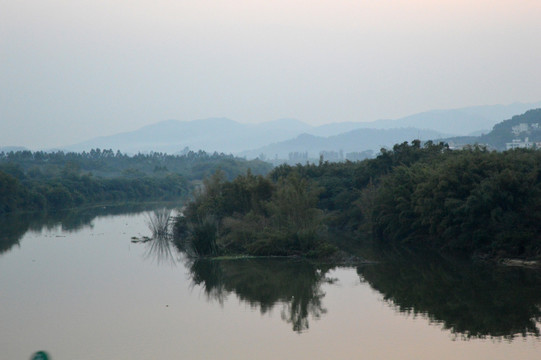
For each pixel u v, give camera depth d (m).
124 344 25.19
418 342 24.89
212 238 51.12
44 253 53.12
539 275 38.06
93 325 28.19
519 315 28.78
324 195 76.38
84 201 134.88
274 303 32.66
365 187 71.62
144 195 157.12
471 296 32.88
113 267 45.22
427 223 51.34
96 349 24.55
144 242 61.59
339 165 86.94
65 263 47.22
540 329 26.52
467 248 47.94
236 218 57.03
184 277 40.94
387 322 28.06
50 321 28.97
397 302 32.09
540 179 44.59
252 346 24.75
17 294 35.12
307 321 28.59
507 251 42.97
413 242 55.44
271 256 50.22
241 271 43.25
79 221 87.81
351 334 26.23
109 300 33.47
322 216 54.50
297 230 50.78
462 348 24.00
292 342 25.22
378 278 39.19
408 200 55.47
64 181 133.62
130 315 30.12
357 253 50.88
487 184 44.44
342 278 39.69
